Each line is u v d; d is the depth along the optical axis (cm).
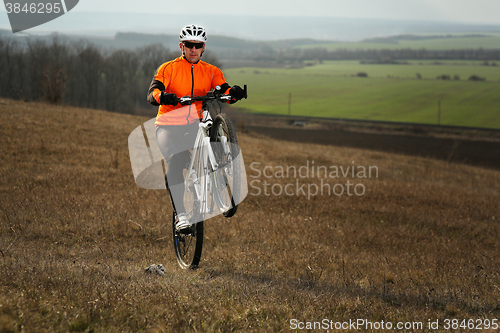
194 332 324
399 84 18800
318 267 634
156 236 757
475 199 1752
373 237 925
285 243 784
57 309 335
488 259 809
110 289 393
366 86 18288
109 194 1055
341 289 500
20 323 299
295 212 1151
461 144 6519
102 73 8094
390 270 655
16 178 1143
